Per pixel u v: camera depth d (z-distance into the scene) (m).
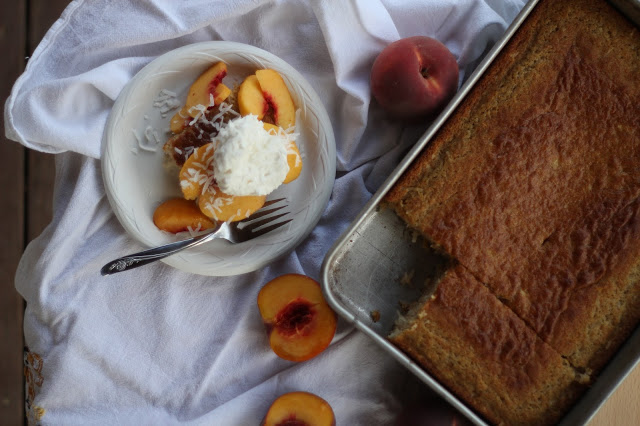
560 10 0.71
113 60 0.74
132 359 0.74
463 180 0.69
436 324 0.68
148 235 0.73
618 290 0.68
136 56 0.75
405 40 0.71
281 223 0.73
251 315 0.75
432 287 0.71
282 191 0.74
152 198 0.73
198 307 0.75
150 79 0.72
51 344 0.75
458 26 0.76
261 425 0.72
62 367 0.73
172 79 0.73
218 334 0.75
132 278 0.75
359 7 0.72
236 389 0.75
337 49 0.73
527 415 0.68
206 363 0.75
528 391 0.68
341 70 0.74
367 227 0.72
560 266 0.68
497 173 0.68
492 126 0.69
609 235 0.68
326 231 0.76
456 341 0.68
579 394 0.68
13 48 0.75
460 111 0.70
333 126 0.78
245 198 0.70
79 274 0.74
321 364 0.74
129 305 0.75
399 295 0.73
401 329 0.69
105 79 0.72
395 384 0.75
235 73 0.74
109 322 0.74
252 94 0.71
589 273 0.68
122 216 0.72
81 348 0.74
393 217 0.72
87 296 0.74
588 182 0.69
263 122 0.74
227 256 0.73
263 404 0.74
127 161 0.72
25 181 0.76
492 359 0.68
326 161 0.74
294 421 0.71
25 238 0.76
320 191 0.74
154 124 0.73
